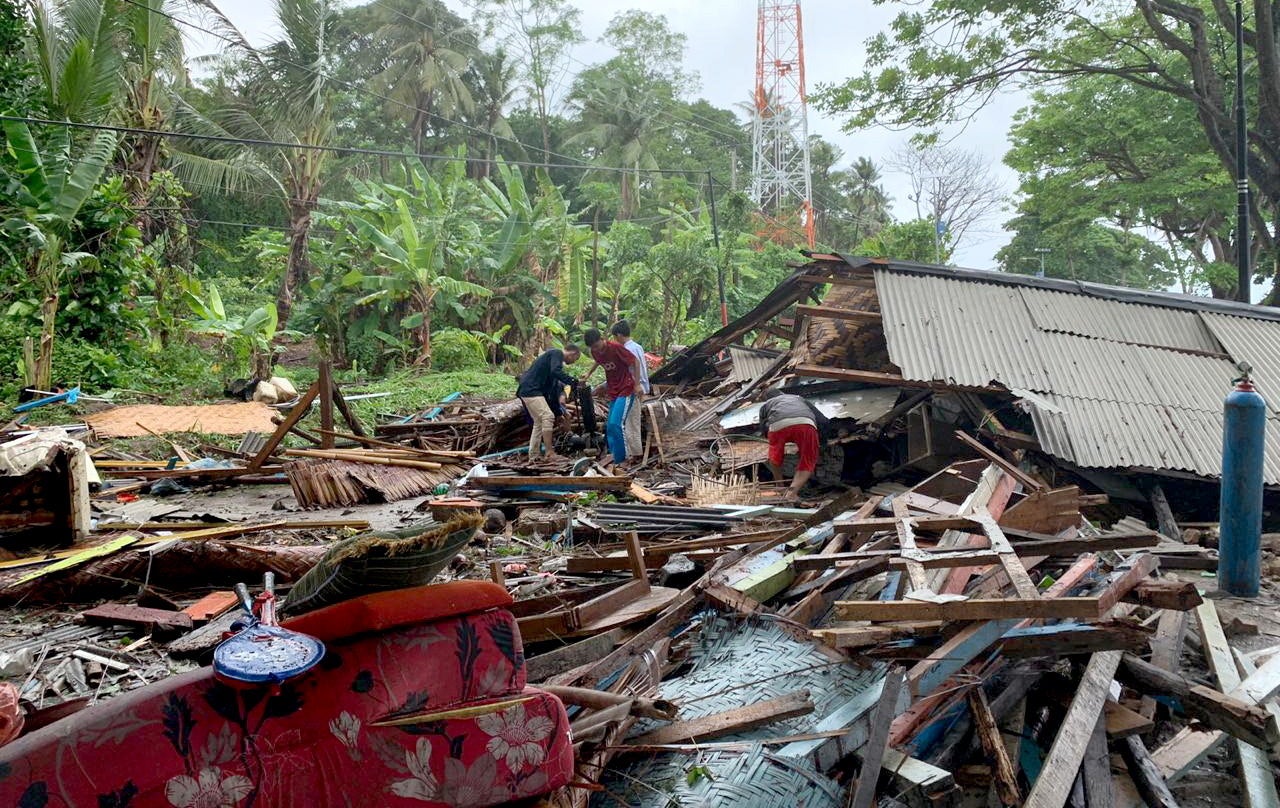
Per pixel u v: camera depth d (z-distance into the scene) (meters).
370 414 14.07
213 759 2.04
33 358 13.90
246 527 6.48
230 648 2.06
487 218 25.64
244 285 31.56
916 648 3.49
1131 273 43.03
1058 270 42.28
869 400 9.24
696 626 4.02
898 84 21.72
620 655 3.67
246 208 34.38
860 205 68.81
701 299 26.30
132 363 16.38
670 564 5.11
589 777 2.86
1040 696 3.67
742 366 12.27
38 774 1.89
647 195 50.16
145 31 18.38
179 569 5.11
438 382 18.27
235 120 26.34
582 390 10.86
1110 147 26.36
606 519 6.57
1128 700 3.78
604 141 48.53
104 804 1.92
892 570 4.35
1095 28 20.45
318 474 8.24
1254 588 5.67
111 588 5.07
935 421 8.62
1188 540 7.06
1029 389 8.36
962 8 20.53
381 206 22.36
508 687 2.43
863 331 10.07
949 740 3.34
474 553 6.08
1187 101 23.34
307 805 2.10
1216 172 24.64
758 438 9.54
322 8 26.38
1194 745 3.56
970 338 8.86
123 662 4.13
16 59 15.50
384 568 2.22
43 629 4.57
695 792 2.80
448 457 9.85
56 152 15.07
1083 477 8.00
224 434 12.12
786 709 3.12
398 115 45.84
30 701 3.72
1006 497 5.77
